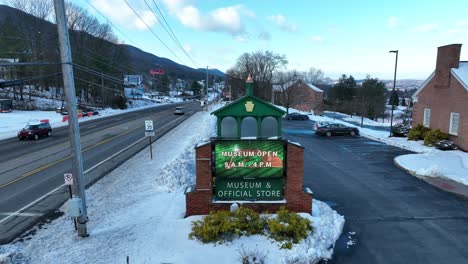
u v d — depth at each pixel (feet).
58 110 190.80
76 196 35.83
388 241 36.01
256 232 35.42
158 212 42.09
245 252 31.35
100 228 37.88
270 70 369.91
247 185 41.01
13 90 210.79
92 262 30.14
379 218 42.34
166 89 563.07
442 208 45.78
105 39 308.60
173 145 92.89
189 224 37.83
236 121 41.01
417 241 36.01
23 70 211.82
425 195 51.44
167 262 29.91
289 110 255.70
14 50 210.18
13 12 224.33
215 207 40.45
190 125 145.69
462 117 84.89
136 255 31.32
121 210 43.14
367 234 37.68
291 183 40.63
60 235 36.24
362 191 53.57
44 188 53.26
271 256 31.19
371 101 269.44
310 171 66.64
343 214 43.73
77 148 35.53
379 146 96.32
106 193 50.14
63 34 33.78
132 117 192.24
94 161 72.18
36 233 36.88
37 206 45.34
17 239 35.37
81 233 35.45
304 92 295.07
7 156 78.84
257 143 40.09
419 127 102.78
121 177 58.85
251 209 39.65
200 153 39.81
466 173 63.00
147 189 51.75
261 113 40.57
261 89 352.69
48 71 221.66
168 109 274.57
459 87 86.07
